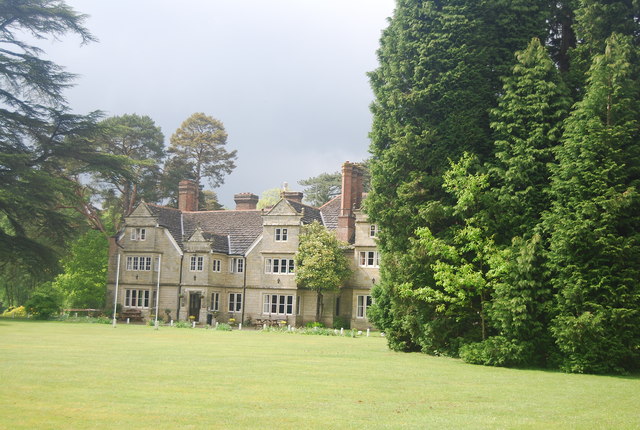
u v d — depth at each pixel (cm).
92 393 1420
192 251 5556
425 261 2591
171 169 8475
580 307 2206
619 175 2233
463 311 2575
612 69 2286
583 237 2195
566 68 2850
